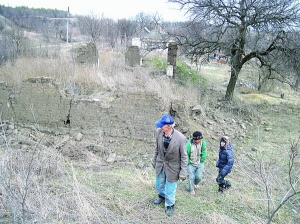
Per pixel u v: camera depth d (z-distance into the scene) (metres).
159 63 19.02
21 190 4.32
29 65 9.76
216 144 9.08
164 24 19.28
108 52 21.31
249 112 13.52
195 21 14.28
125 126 7.88
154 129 7.79
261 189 6.18
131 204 5.13
